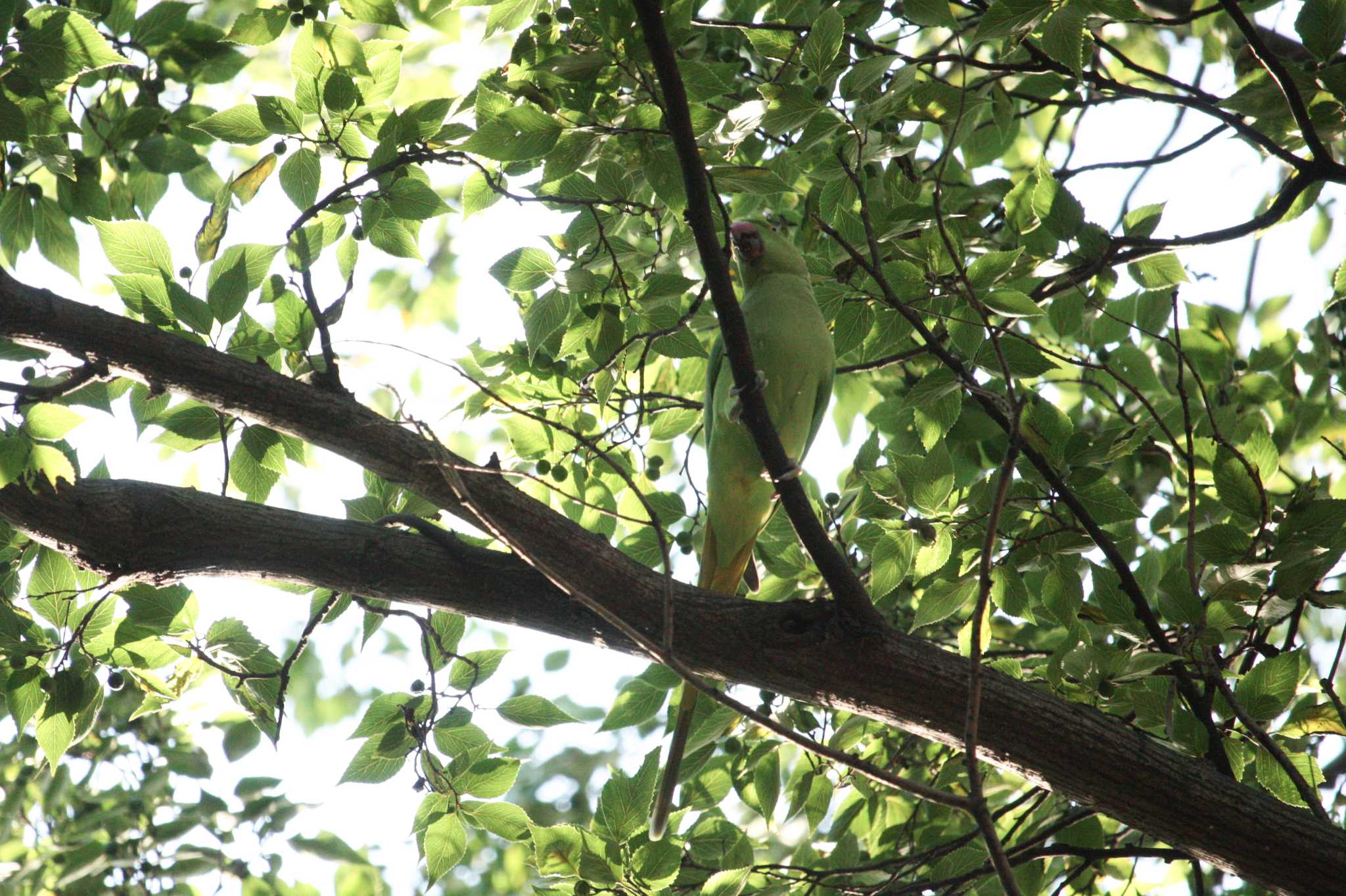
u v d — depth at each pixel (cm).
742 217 1088
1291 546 704
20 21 768
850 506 966
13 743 1109
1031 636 1098
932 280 801
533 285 821
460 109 823
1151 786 691
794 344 913
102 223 769
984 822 536
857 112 748
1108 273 873
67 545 715
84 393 786
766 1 1066
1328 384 1084
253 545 743
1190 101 941
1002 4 730
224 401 738
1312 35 803
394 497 877
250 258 802
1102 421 1202
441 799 830
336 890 1091
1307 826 682
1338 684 1254
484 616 766
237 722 961
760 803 935
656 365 1058
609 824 807
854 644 714
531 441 928
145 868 1055
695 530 980
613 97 755
